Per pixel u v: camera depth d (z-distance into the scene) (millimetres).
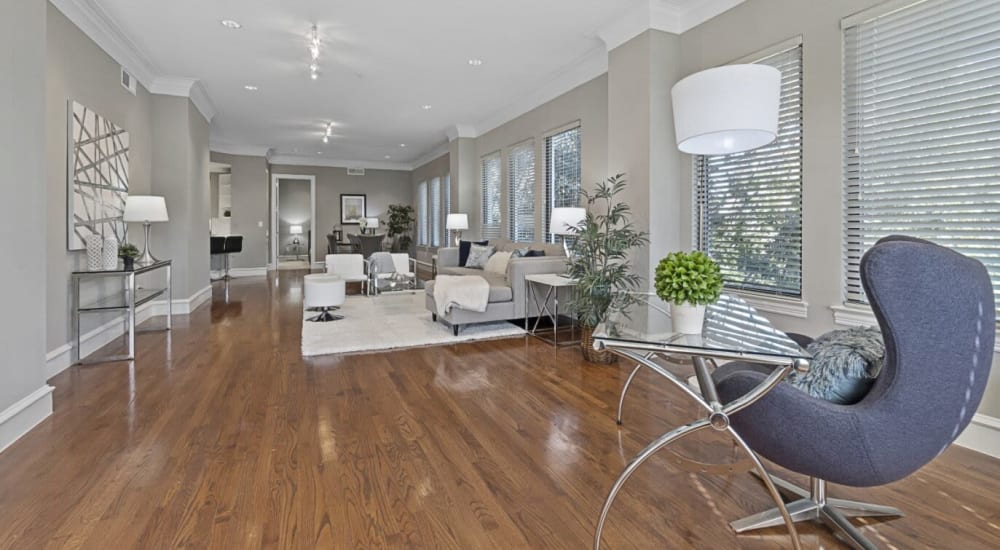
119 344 4219
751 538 1616
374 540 1578
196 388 3092
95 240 3805
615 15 3908
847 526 1611
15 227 2324
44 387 2596
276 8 3811
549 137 5902
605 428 2502
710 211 3676
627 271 3975
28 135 2426
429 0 3662
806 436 1425
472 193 8008
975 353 1316
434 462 2125
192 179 5852
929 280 1264
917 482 1979
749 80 1749
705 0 3588
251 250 10039
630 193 3977
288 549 1526
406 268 7684
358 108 6812
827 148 2836
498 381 3266
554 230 4691
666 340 1514
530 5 3754
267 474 2004
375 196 12047
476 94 6109
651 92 3768
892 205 2539
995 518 1718
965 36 2234
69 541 1552
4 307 2238
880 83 2578
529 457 2180
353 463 2107
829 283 2844
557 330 4906
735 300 2246
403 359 3807
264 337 4531
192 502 1787
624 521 1710
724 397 1641
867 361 1513
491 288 4656
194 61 4945
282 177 11203
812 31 2904
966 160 2244
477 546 1558
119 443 2281
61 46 3475
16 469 2021
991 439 2209
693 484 1967
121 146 4523
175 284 5629
